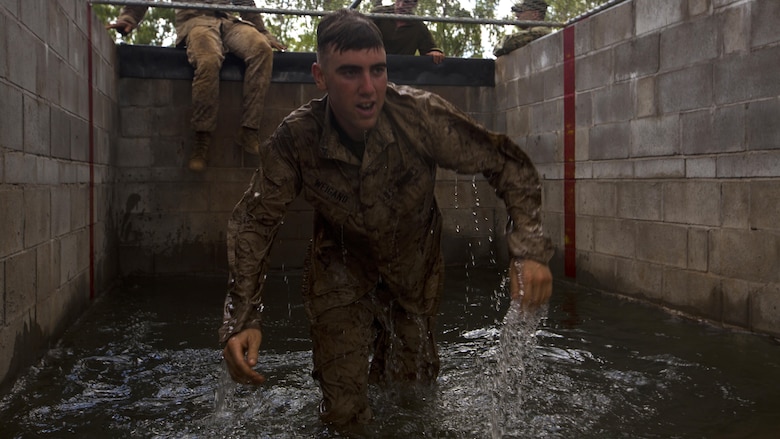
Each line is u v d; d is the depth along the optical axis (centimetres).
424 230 269
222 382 287
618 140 581
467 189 813
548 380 327
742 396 305
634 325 461
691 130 490
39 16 405
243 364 204
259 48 716
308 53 768
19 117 357
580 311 515
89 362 379
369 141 230
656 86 529
